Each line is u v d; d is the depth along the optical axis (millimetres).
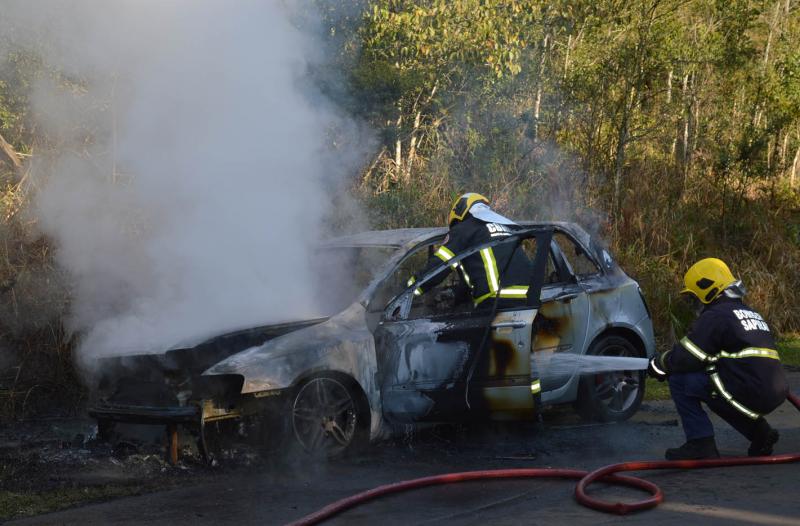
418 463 5453
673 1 13219
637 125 13266
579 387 6414
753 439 5090
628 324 6602
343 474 5203
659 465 4891
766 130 13805
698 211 13172
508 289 5656
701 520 3955
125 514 4477
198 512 4477
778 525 3842
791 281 12039
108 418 5676
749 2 14797
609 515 4105
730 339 4887
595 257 6672
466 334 5547
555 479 4820
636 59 12930
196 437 5379
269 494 4797
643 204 12586
